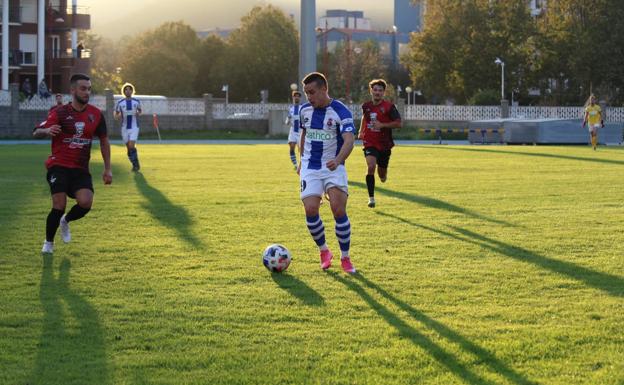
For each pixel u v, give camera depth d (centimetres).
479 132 5122
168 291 867
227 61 9950
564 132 4862
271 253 959
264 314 775
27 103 5925
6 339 695
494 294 855
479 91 7331
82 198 1099
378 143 1627
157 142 5100
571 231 1265
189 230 1273
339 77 9919
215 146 4303
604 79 7306
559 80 7856
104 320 754
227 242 1170
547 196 1742
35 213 1462
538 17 8919
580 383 591
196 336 705
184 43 10669
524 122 4862
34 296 842
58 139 1099
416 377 605
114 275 945
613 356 650
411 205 1593
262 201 1653
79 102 1094
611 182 2055
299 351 664
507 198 1706
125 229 1280
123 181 2088
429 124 6750
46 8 6956
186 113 6372
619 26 7150
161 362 638
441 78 7812
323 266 984
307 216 986
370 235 1231
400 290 873
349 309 795
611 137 4997
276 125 6181
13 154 3331
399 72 11675
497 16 7556
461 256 1064
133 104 2405
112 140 5547
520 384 589
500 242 1167
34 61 6925
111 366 629
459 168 2541
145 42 10706
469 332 715
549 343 684
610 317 763
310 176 992
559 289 877
